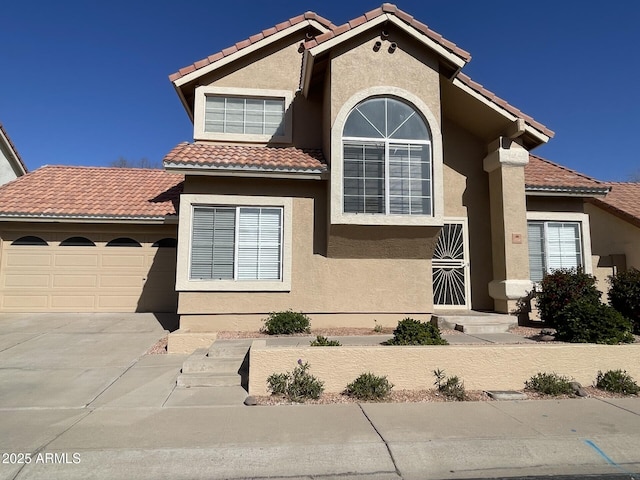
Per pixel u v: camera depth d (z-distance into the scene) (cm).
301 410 621
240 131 1276
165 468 459
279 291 1064
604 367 753
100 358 873
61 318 1244
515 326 1052
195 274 1055
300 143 1264
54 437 520
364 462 478
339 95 1059
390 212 1042
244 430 545
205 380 732
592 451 509
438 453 495
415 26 1070
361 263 1094
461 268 1211
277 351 698
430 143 1073
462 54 1070
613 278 1059
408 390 712
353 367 709
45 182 1498
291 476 452
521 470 473
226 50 1262
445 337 946
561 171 1305
